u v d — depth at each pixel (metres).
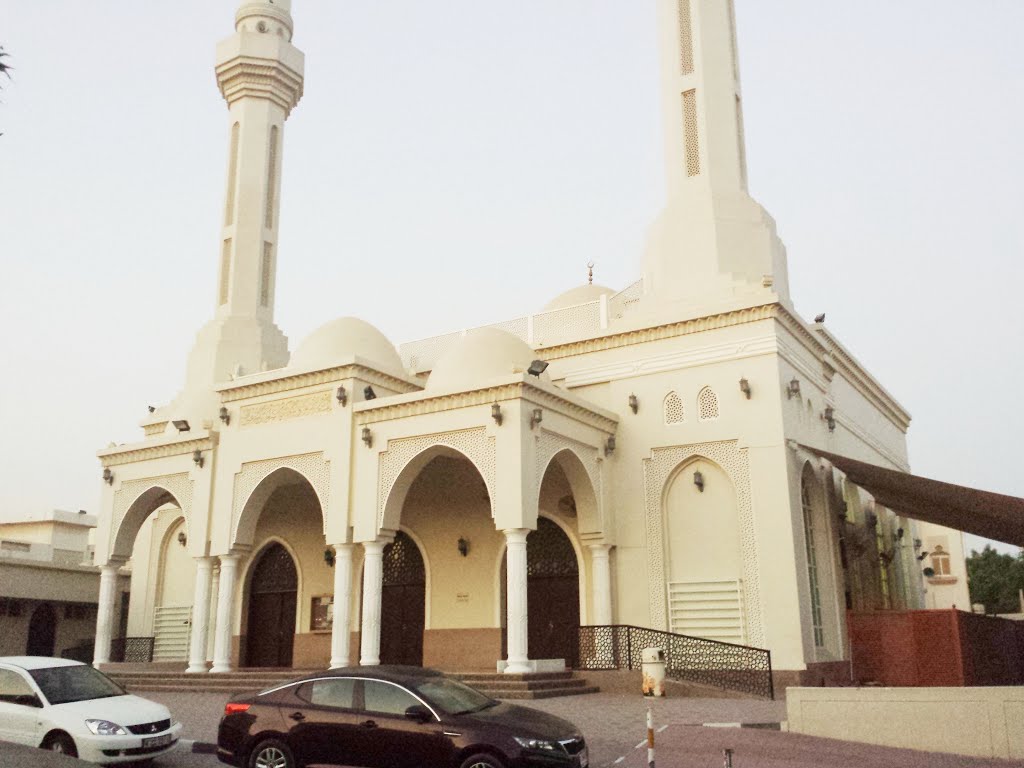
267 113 27.80
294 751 8.55
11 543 28.64
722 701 14.48
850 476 17.38
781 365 18.09
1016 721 9.54
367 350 20.42
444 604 20.36
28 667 10.19
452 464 20.94
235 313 26.09
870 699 10.39
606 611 18.11
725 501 18.00
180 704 15.36
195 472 20.70
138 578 26.28
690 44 21.88
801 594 16.84
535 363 17.55
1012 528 16.34
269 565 23.23
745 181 21.09
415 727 8.23
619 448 19.23
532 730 8.06
